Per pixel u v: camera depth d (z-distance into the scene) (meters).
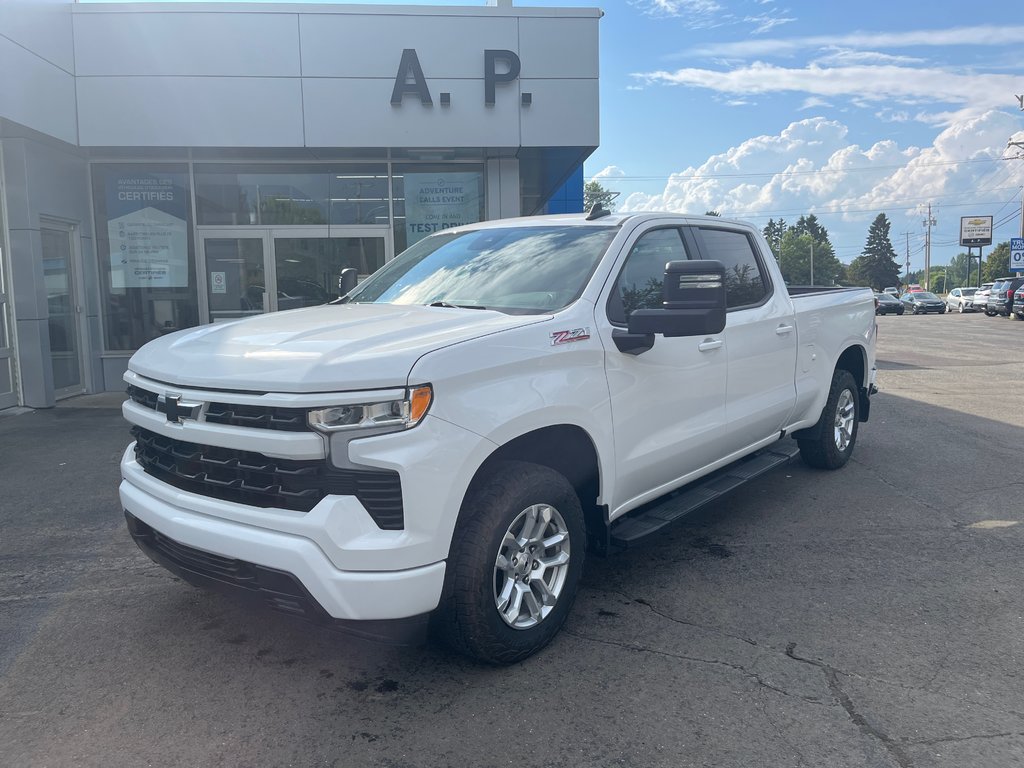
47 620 4.00
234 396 3.03
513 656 3.41
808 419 6.00
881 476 6.54
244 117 10.76
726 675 3.38
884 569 4.56
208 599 4.24
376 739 2.95
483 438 3.12
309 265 12.20
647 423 4.05
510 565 3.37
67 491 6.36
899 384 12.27
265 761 2.83
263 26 10.66
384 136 10.91
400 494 2.91
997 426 8.68
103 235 11.84
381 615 2.91
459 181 12.21
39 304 10.27
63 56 10.25
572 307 3.73
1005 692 3.22
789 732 2.96
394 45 10.80
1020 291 34.22
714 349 4.57
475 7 10.86
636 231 4.31
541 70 10.99
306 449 2.89
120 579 4.53
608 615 3.98
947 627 3.81
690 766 2.77
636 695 3.23
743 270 5.21
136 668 3.50
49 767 2.79
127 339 12.04
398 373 2.91
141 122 10.64
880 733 2.95
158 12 10.53
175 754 2.87
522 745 2.90
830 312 6.11
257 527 3.01
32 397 10.35
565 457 3.80
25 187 10.08
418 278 4.54
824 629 3.81
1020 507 5.68
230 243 12.07
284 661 3.56
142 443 3.62
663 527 4.13
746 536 5.14
